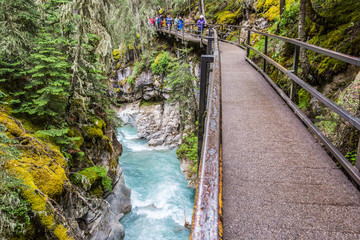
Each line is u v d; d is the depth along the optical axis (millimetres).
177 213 11953
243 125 3434
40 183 5086
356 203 1954
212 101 1920
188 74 18688
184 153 17547
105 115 10906
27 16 6820
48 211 4805
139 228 10641
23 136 5746
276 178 2285
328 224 1753
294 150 2768
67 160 6711
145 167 17641
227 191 2125
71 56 7895
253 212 1880
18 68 6734
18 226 4258
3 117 5973
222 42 16078
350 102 3480
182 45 22328
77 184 6840
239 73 6543
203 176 1144
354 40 4379
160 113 24625
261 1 17078
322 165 2477
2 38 6523
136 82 25531
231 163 2543
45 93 6422
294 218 1812
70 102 7727
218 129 1547
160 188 14438
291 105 3883
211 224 880
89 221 6848
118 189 10477
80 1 7164
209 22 23844
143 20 25422
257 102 4324
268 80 5523
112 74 27641
